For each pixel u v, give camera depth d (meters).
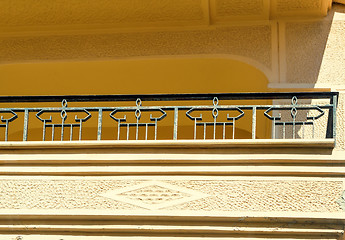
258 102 10.62
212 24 10.41
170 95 8.58
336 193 7.78
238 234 7.69
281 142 7.99
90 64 10.47
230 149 8.05
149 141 8.15
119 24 10.52
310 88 9.78
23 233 7.92
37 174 8.18
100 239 7.80
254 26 10.33
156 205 7.84
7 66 10.56
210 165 8.02
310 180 7.86
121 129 11.75
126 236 7.79
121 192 7.97
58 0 10.12
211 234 7.71
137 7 10.16
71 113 11.53
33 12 10.36
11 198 8.05
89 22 10.52
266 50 10.17
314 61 10.02
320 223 7.65
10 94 11.10
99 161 8.13
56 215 7.86
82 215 7.84
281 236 7.64
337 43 10.12
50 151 8.28
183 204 7.83
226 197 7.84
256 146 8.03
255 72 10.14
